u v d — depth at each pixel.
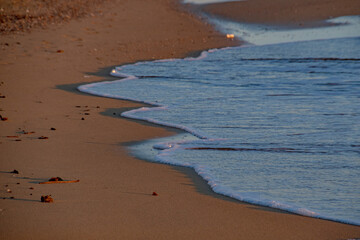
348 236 18.03
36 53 57.88
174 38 71.75
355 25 82.12
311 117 35.19
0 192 21.53
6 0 102.31
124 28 76.38
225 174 24.61
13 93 42.41
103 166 25.75
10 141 29.92
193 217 19.41
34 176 23.86
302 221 19.30
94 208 20.00
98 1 103.06
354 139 30.09
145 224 18.64
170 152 28.25
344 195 21.97
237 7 100.94
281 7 99.00
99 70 52.62
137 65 55.41
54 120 35.06
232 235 17.91
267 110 37.25
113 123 34.75
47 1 103.06
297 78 48.44
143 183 23.30
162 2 107.06
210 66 54.91
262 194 22.06
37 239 17.28
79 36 68.69
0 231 17.78
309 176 24.28
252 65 55.06
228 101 40.25
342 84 45.62
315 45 67.06
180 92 43.69
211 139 30.67
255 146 29.14
